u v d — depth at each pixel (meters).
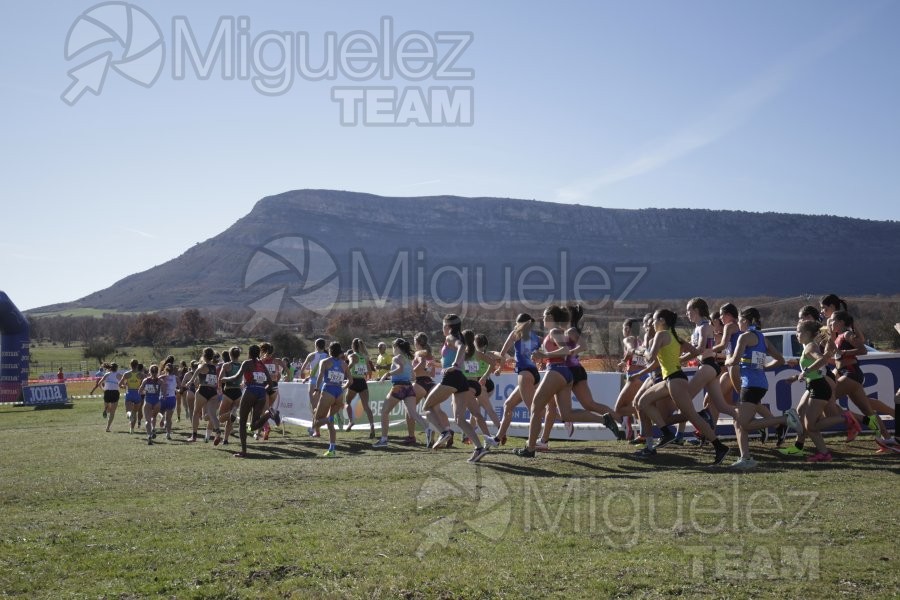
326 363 12.40
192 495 8.62
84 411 30.95
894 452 9.77
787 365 11.86
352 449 13.09
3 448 15.25
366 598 5.04
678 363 9.62
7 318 38.88
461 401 10.23
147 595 5.20
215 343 96.06
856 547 5.78
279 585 5.31
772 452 10.19
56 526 7.09
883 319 30.28
